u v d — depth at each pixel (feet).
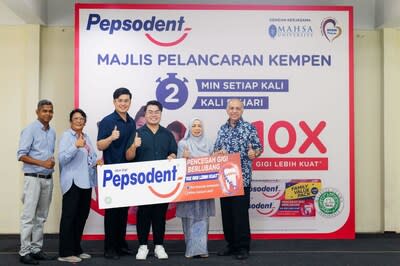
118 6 17.92
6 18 19.06
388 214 19.13
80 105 17.74
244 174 15.33
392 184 19.20
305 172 18.03
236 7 18.07
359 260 15.11
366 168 19.47
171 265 14.29
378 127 19.54
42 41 19.17
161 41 18.01
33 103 18.84
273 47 18.12
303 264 14.58
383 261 15.01
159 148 15.25
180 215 15.34
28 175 14.57
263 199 17.97
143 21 17.97
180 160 15.16
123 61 17.90
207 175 15.19
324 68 18.15
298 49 18.13
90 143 15.34
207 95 18.02
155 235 15.26
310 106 18.12
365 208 19.43
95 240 18.13
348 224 18.08
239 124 15.56
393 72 19.34
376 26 19.47
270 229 17.95
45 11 19.04
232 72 18.07
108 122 15.29
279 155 18.03
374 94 19.56
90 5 17.87
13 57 19.15
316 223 18.02
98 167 14.85
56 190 18.78
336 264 14.61
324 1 19.45
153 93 17.95
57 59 19.19
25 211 14.53
